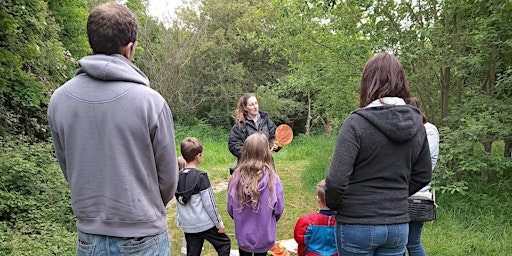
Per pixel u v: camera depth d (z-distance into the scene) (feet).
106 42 5.36
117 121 5.14
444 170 17.13
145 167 5.33
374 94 6.74
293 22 22.94
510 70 16.87
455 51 18.84
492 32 17.65
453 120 18.70
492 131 16.80
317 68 23.02
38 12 23.17
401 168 6.61
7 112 21.30
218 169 33.40
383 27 20.34
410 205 9.24
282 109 72.84
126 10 5.60
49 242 12.86
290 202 21.31
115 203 5.18
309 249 10.66
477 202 17.30
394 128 6.37
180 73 68.95
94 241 5.29
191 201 11.35
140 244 5.30
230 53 72.49
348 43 20.99
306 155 39.55
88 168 5.21
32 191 16.19
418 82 21.34
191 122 71.10
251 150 10.42
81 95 5.27
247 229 10.26
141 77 5.51
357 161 6.55
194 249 11.75
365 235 6.48
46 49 23.76
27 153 18.24
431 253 13.14
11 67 20.24
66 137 5.31
